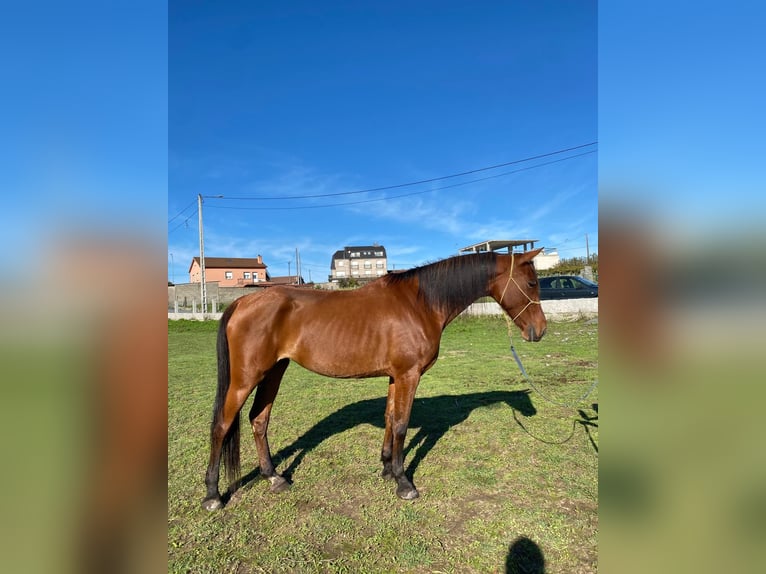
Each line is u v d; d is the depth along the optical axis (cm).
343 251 7025
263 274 5334
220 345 280
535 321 322
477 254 328
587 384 571
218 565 214
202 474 321
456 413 457
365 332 287
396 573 206
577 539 231
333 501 277
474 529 242
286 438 397
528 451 350
